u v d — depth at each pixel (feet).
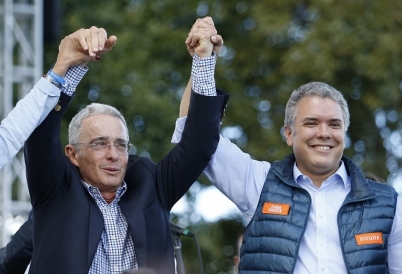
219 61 86.74
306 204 29.17
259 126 84.58
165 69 82.94
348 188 29.84
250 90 87.61
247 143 84.12
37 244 28.48
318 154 29.43
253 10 84.89
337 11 82.23
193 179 30.17
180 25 87.30
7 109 56.18
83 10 83.35
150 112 80.02
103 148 28.96
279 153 81.46
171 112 80.12
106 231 28.58
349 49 81.46
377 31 82.53
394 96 82.33
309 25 83.41
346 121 30.01
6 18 57.21
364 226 28.84
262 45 86.48
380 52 81.66
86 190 28.99
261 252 28.94
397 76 82.99
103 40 27.89
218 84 86.74
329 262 28.76
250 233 29.35
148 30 84.07
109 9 83.35
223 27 88.74
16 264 32.89
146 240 28.60
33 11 57.88
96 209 28.60
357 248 28.55
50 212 28.53
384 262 28.73
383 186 29.73
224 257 84.17
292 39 85.25
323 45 81.30
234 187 30.35
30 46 59.06
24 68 57.62
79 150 29.14
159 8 86.28
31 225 32.78
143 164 30.53
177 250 32.91
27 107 27.71
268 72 87.40
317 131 29.45
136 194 29.43
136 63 82.02
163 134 80.23
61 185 28.76
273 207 29.22
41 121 27.94
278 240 28.81
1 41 57.93
